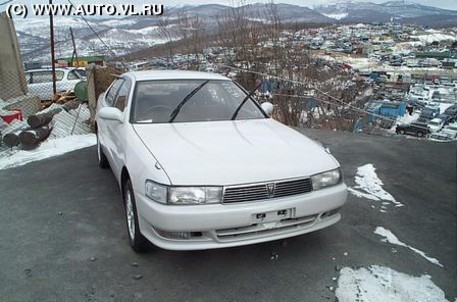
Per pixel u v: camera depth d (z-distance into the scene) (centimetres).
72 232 341
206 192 249
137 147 301
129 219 316
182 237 254
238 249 311
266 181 259
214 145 299
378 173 515
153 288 259
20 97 937
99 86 785
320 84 1012
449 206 409
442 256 307
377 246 320
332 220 294
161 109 374
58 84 1183
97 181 477
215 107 394
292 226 274
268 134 337
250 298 249
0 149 631
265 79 982
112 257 298
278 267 286
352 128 973
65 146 655
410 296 252
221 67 1006
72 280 267
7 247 314
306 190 274
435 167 545
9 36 930
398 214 387
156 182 255
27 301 244
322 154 306
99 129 505
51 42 1081
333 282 267
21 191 443
